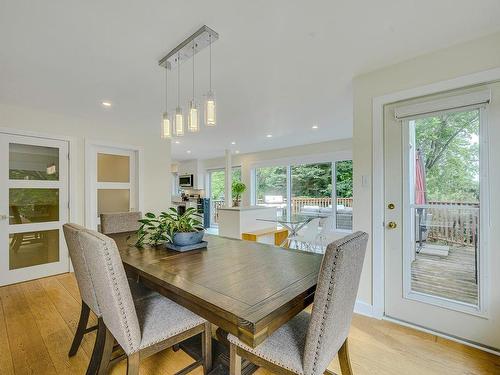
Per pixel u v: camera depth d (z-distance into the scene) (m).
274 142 5.52
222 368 1.59
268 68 2.21
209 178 8.28
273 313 0.94
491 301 1.81
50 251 3.45
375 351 1.83
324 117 3.64
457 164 1.97
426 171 2.10
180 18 1.56
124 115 3.49
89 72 2.25
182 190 8.85
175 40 1.79
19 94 2.75
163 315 1.39
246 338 0.95
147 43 1.82
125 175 4.24
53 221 3.46
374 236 2.27
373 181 2.28
